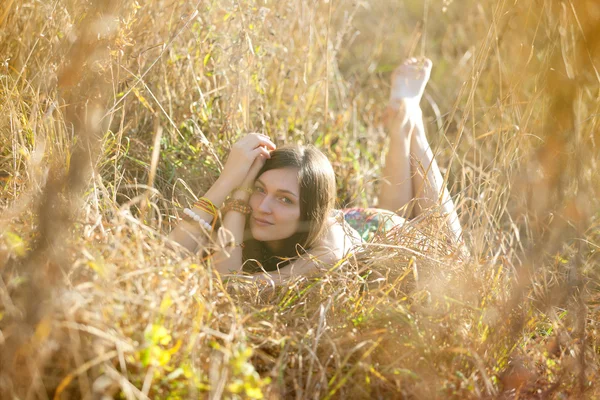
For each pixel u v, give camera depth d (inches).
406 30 177.2
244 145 89.5
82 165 64.9
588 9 67.9
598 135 81.8
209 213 88.4
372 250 87.7
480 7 138.9
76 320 56.2
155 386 56.3
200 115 112.3
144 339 56.5
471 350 66.6
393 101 117.9
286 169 87.8
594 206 88.2
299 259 89.9
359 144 136.6
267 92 125.3
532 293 82.4
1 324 57.1
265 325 70.4
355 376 65.2
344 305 76.2
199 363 59.4
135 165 101.7
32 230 64.0
